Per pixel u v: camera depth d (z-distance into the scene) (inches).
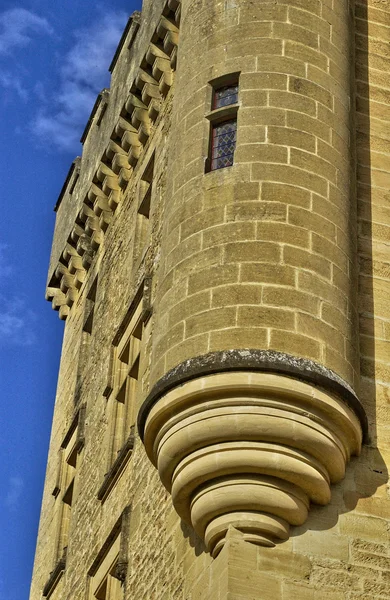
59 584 949.2
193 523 621.3
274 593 593.3
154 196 925.2
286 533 609.9
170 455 622.8
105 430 916.6
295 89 699.4
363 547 619.5
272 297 634.8
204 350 626.8
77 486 965.8
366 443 653.3
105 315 1002.1
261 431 606.9
